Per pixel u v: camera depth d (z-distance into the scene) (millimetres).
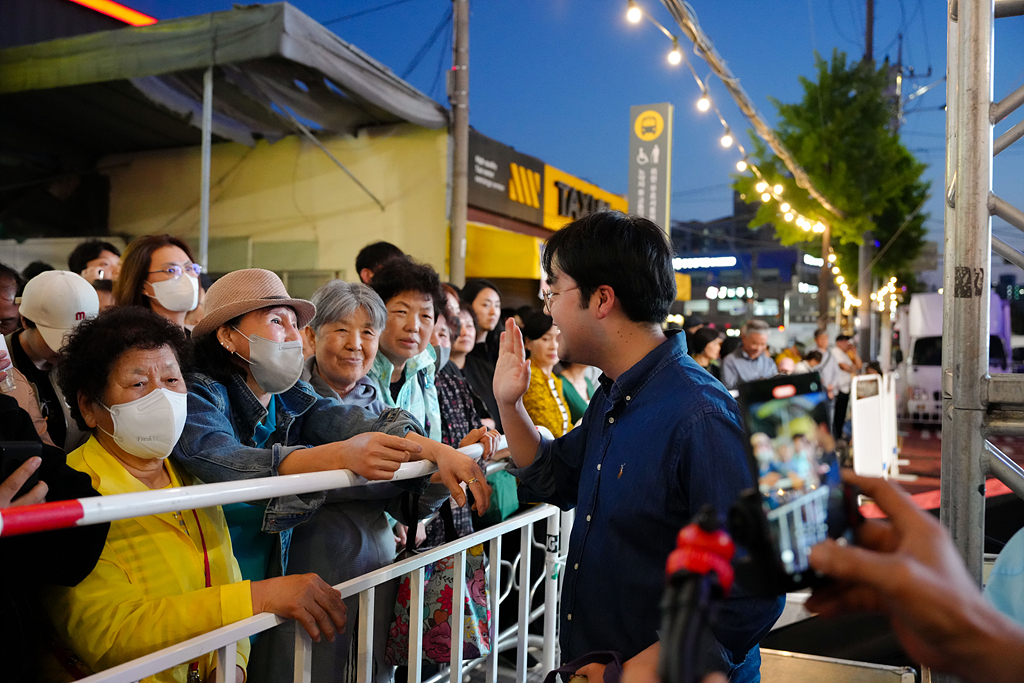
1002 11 1883
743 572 661
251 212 9977
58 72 7688
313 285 9773
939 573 625
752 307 31562
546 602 2482
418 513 2252
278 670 1802
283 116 8906
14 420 1424
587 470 1530
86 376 1542
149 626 1401
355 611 2041
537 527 3434
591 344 1521
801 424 776
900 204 20812
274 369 1938
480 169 10211
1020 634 583
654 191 8406
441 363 3201
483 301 4469
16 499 1287
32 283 2205
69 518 1065
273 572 1987
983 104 1893
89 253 3752
